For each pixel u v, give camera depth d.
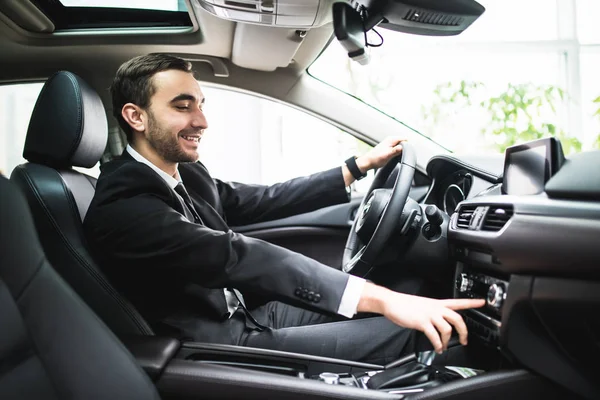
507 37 2.96
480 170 1.36
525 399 0.94
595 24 3.03
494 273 1.05
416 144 1.93
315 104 1.92
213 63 1.85
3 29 1.60
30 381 0.69
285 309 1.58
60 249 1.14
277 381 0.96
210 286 1.10
